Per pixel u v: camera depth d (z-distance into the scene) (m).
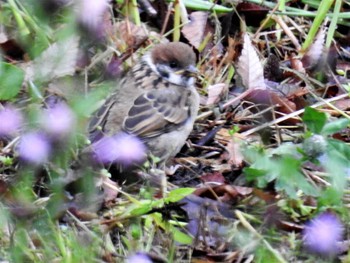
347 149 9.84
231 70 12.92
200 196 10.45
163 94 11.18
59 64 10.48
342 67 13.60
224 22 13.78
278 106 12.34
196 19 13.68
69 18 10.09
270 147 11.67
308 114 9.96
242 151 10.25
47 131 9.39
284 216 9.98
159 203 9.88
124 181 10.62
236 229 9.79
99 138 10.45
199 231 9.73
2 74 10.20
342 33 14.30
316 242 9.55
